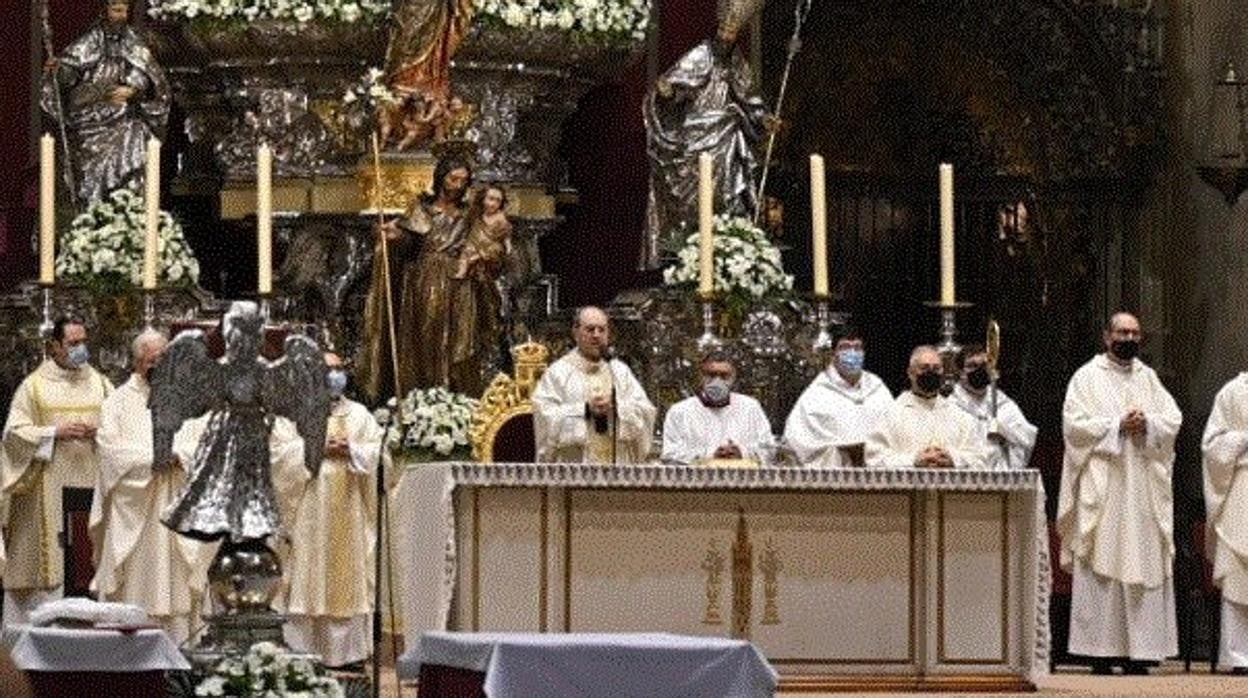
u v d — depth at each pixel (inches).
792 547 1365.7
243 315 1269.7
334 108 1851.6
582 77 1945.1
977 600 1385.3
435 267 1787.6
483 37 1868.8
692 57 1927.9
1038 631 1381.6
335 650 1662.2
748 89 1934.1
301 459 1626.5
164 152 1947.6
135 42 1860.2
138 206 1796.3
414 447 1713.8
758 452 1599.4
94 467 1696.6
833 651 1371.8
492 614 1332.4
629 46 1926.7
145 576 1573.6
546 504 1338.6
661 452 1653.5
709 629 1355.8
